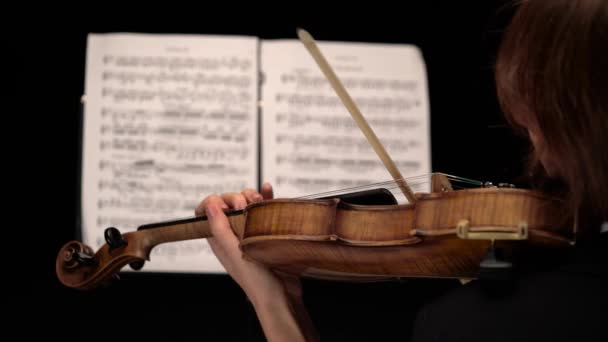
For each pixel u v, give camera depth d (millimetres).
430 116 3395
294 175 2969
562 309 860
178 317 3174
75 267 1775
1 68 3316
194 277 3348
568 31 864
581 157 872
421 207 1119
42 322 3143
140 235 1694
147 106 2967
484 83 3395
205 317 3176
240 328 3152
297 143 2992
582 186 881
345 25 3471
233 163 2941
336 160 2988
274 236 1224
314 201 1218
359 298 3248
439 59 3428
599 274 869
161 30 3455
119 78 2979
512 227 1013
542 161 945
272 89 3027
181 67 2994
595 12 857
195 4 3451
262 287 1373
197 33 3449
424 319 951
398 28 3453
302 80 3039
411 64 3084
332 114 3018
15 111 3318
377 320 3176
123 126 2949
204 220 1581
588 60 853
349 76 3053
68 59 3375
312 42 1796
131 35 3014
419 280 3275
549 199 1020
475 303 913
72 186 3320
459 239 1082
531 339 859
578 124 862
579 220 927
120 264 1729
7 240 3242
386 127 3023
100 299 3215
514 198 1021
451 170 3371
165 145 2941
